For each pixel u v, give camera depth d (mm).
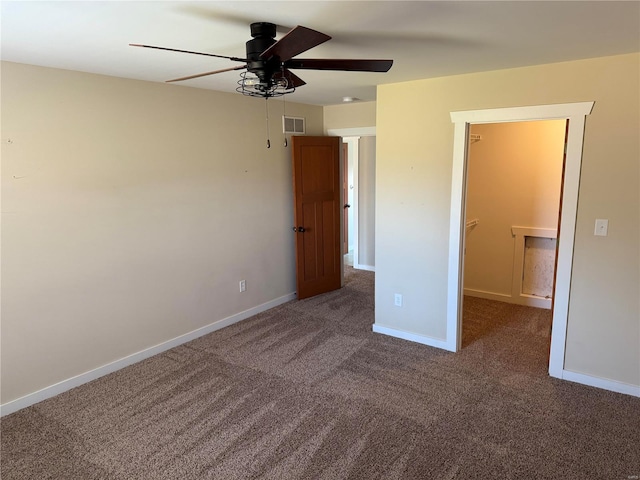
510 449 2459
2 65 2672
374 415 2805
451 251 3553
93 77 3102
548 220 4551
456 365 3459
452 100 3332
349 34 2148
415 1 1672
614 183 2816
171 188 3709
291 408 2902
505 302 4938
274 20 1908
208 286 4156
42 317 3002
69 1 1644
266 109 4555
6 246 2787
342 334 4125
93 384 3262
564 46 2426
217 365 3537
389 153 3727
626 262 2865
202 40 2248
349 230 7598
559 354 3195
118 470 2361
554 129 4383
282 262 5020
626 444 2482
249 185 4461
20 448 2555
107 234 3299
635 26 2045
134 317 3562
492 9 1779
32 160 2848
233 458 2430
